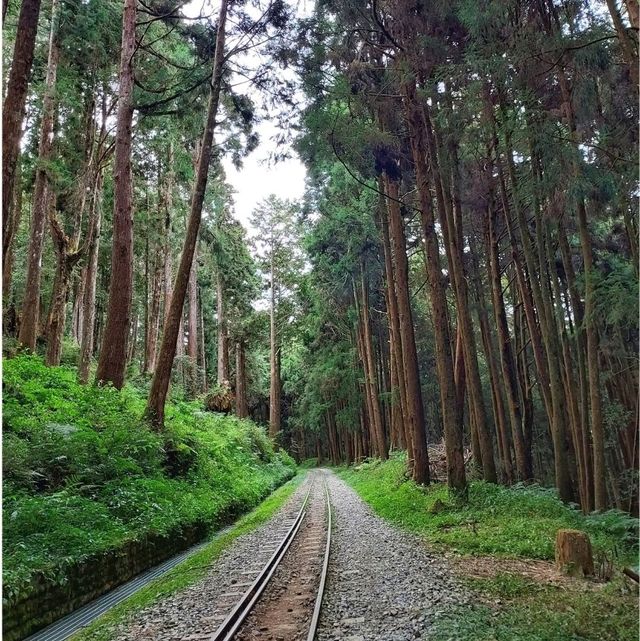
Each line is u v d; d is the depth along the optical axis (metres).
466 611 6.01
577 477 15.76
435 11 11.63
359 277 29.27
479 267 21.81
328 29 13.65
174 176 26.70
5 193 10.08
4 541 7.11
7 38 18.48
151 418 14.54
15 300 26.08
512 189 13.40
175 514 11.34
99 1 16.97
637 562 8.02
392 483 20.09
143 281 38.53
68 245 18.83
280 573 8.62
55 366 17.28
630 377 17.08
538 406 25.55
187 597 7.43
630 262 14.95
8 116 10.19
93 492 10.12
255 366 47.75
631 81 9.57
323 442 65.12
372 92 13.73
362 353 34.88
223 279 36.03
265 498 22.39
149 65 19.61
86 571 7.64
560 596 6.52
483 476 15.24
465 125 11.91
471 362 14.95
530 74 9.48
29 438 10.15
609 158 9.62
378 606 6.47
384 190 19.33
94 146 22.38
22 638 6.15
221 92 16.95
